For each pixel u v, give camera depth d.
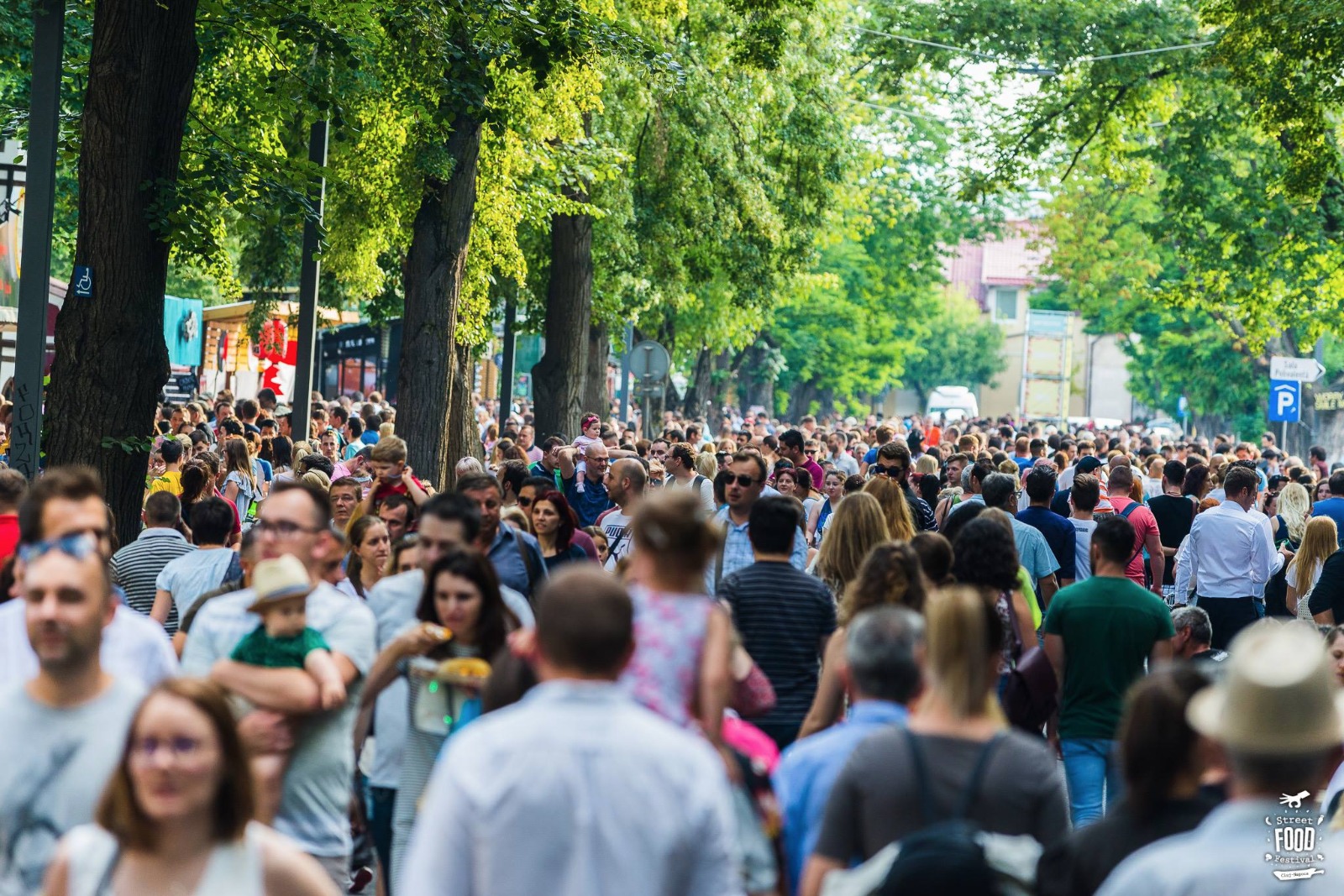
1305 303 97.56
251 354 110.44
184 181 38.56
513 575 25.23
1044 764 14.16
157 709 11.06
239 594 18.14
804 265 103.81
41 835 13.41
